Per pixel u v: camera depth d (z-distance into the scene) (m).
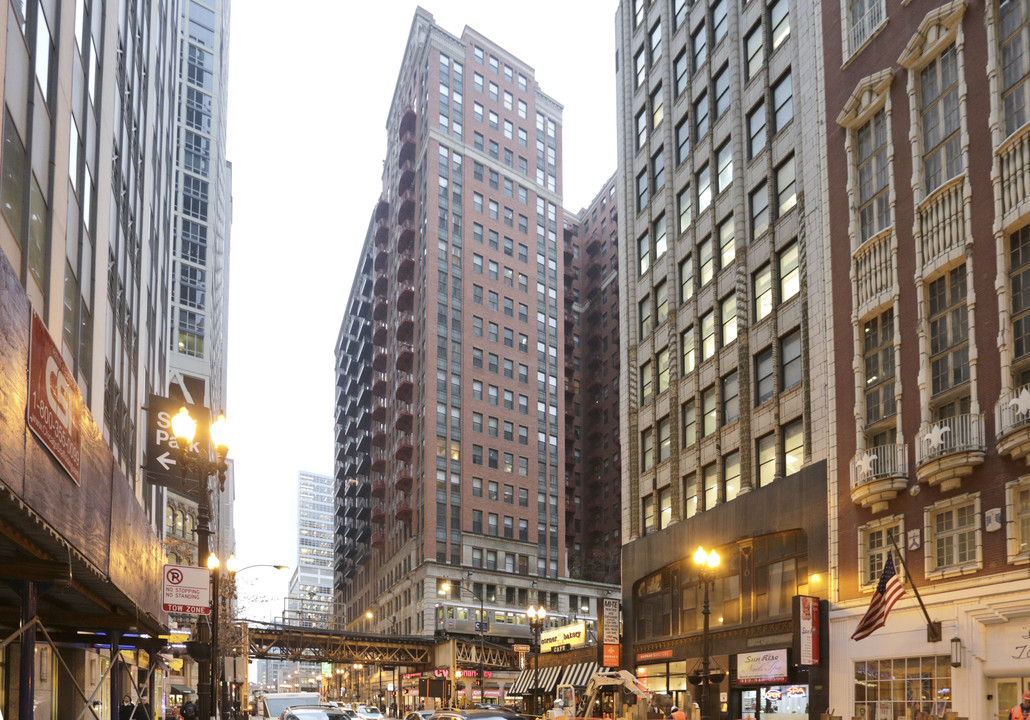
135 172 32.28
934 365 24.98
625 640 43.34
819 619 28.55
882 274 27.38
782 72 35.12
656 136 46.12
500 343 99.19
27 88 14.84
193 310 81.19
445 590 82.00
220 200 97.31
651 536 41.75
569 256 119.50
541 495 97.88
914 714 24.03
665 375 42.94
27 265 14.66
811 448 30.62
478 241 100.56
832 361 29.62
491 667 83.06
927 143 26.39
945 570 23.48
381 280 114.56
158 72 43.72
